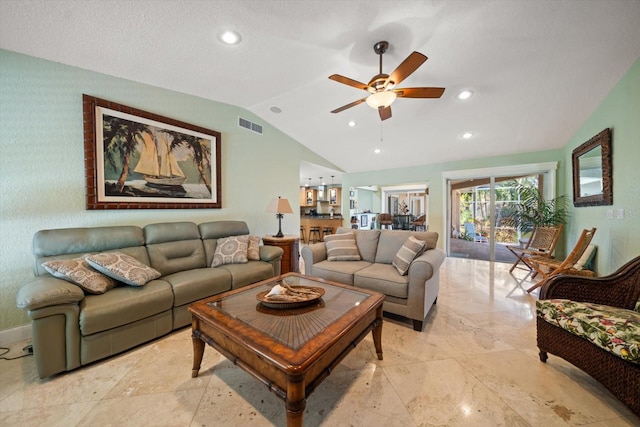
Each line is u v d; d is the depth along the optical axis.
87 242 2.16
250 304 1.66
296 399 1.04
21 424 1.25
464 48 2.34
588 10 1.91
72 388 1.49
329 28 2.07
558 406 1.35
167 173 2.96
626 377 1.20
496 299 2.89
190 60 2.45
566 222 4.13
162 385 1.52
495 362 1.73
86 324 1.62
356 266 2.77
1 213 1.99
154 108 2.88
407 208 8.59
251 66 2.60
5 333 1.99
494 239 5.00
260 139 4.16
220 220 3.57
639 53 2.30
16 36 1.91
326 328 1.33
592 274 2.78
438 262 2.39
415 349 1.89
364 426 1.24
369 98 2.29
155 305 1.96
